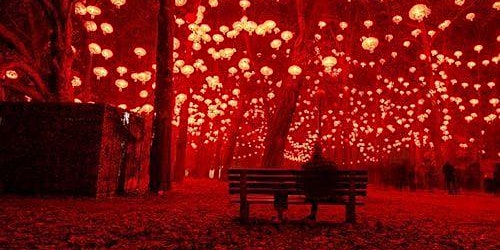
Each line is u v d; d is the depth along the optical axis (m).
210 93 27.27
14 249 4.82
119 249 5.04
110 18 23.09
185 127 23.17
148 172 14.60
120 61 24.05
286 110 15.44
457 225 8.02
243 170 7.28
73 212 7.87
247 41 25.59
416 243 6.00
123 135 12.36
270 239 5.97
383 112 28.52
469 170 26.92
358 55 30.86
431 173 25.75
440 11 26.50
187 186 19.02
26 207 8.24
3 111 11.13
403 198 15.63
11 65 12.63
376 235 6.49
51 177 10.84
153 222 7.09
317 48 17.11
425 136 31.05
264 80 26.78
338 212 9.66
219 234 6.21
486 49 29.97
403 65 31.38
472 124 34.47
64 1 13.65
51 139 11.01
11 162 10.93
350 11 28.20
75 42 18.72
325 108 33.69
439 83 21.59
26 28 15.62
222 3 26.06
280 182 7.23
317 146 7.59
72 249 4.95
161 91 13.39
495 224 8.32
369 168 32.72
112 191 11.71
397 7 25.86
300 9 15.77
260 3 25.52
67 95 13.79
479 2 27.08
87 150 10.94
